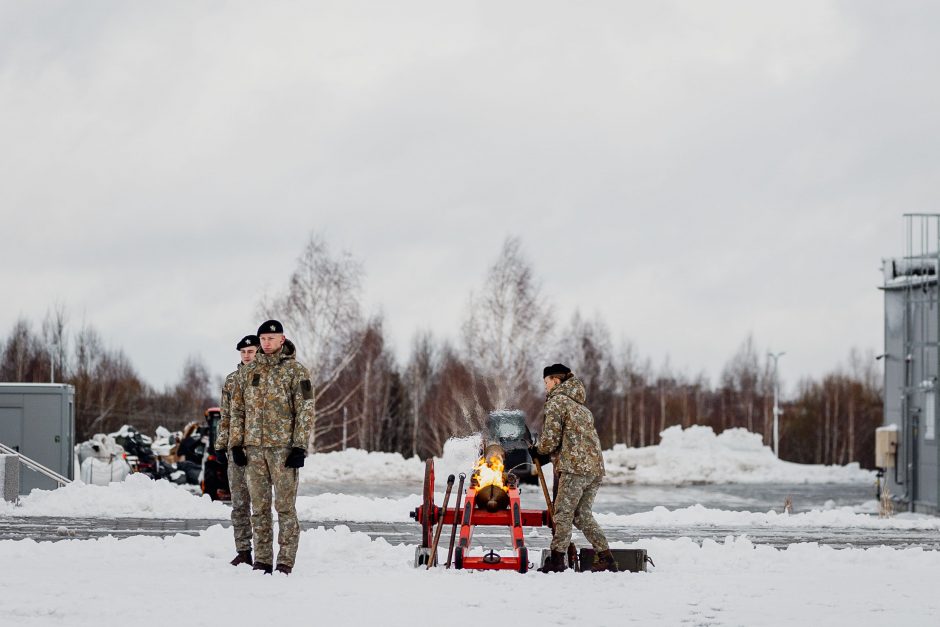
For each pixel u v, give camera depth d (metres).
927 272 29.86
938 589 10.20
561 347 69.69
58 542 12.96
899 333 31.17
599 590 9.80
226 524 17.81
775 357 65.69
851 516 22.00
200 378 108.31
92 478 26.59
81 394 67.06
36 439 23.41
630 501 33.47
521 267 53.00
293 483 10.61
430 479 11.75
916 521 21.95
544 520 11.49
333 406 61.03
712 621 8.34
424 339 76.94
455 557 11.47
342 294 52.56
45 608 8.15
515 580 10.32
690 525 20.48
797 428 87.62
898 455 30.47
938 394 28.64
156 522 18.00
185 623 7.72
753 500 35.31
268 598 8.92
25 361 69.88
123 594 8.95
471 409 51.62
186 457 34.09
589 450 11.22
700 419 91.50
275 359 10.63
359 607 8.56
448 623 7.95
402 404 69.56
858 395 88.31
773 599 9.47
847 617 8.58
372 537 16.34
